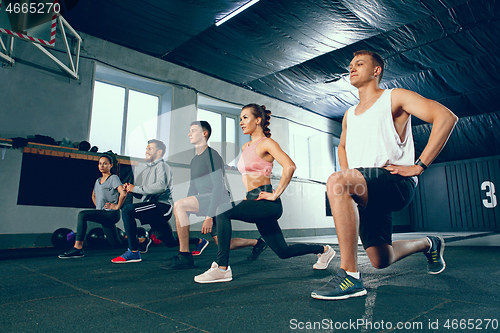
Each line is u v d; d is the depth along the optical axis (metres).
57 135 4.18
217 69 5.77
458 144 8.94
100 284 1.66
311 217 7.38
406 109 1.35
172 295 1.39
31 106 4.02
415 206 10.74
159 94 5.61
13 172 3.71
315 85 6.39
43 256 3.20
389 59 5.35
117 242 3.43
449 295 1.30
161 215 2.23
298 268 2.23
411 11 4.09
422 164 1.26
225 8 4.02
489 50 5.03
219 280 1.69
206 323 0.98
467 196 9.62
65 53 4.36
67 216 4.03
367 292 1.37
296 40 4.77
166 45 4.95
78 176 3.98
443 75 5.84
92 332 0.91
